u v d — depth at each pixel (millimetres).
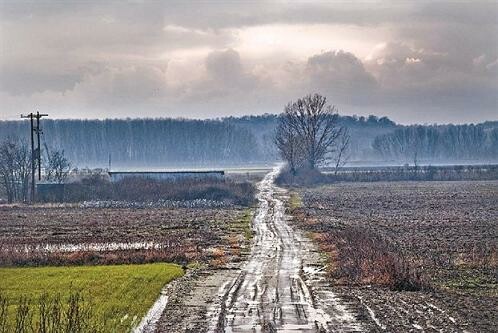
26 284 63719
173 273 70000
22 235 107562
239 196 171500
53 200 172625
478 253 76562
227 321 47969
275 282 65312
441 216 127312
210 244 96125
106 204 161625
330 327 45219
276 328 45375
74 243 96875
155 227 117750
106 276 68062
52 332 38969
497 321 45969
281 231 111438
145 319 48844
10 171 187250
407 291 59219
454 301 53531
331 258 80250
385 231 103312
